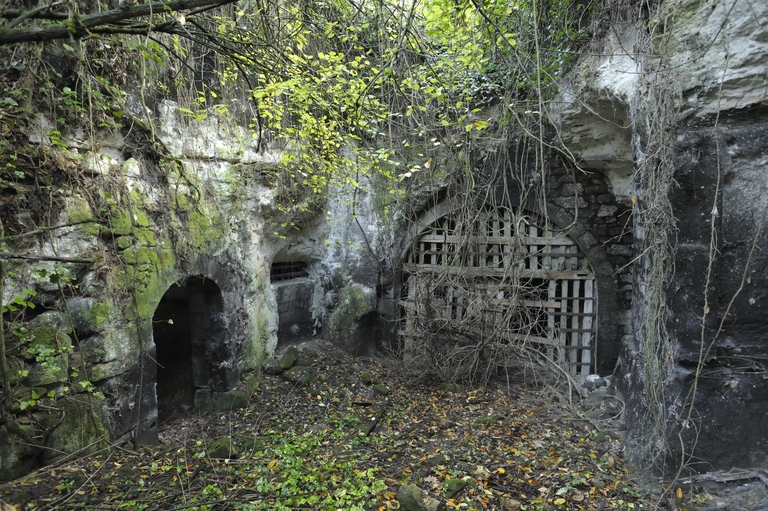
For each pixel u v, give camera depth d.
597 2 5.48
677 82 3.94
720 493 3.81
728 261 3.89
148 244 4.96
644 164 4.36
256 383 6.63
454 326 7.51
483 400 6.77
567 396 6.88
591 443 5.28
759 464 3.90
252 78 6.47
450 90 6.23
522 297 7.52
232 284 6.29
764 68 3.64
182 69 5.47
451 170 7.39
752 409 3.90
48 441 3.96
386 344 8.55
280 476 4.31
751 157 3.80
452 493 4.15
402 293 8.52
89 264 4.30
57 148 4.10
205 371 6.13
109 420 4.50
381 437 5.46
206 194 5.85
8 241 3.71
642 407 4.68
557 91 6.41
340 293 8.42
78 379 4.21
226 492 3.98
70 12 2.36
